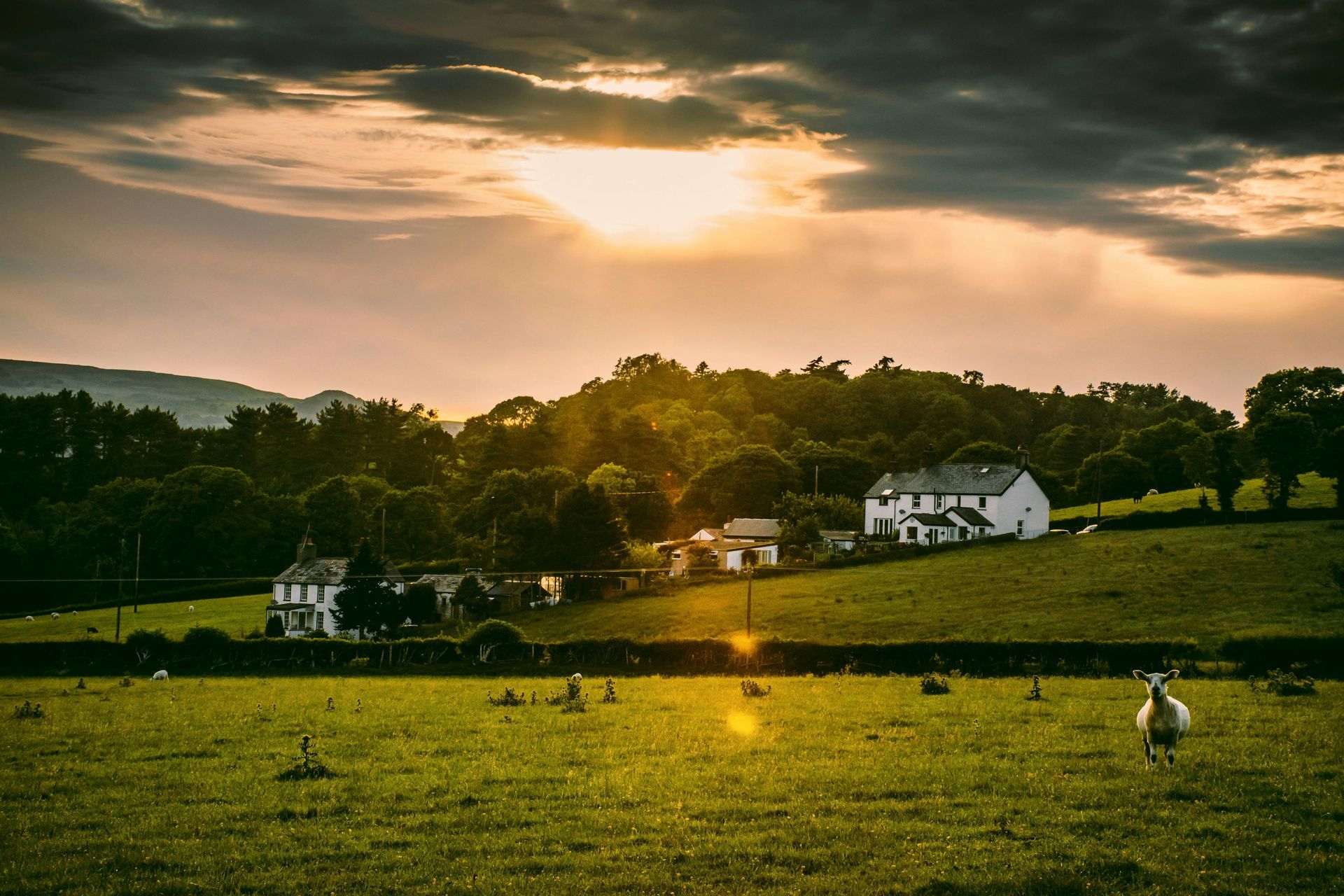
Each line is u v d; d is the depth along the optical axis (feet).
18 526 465.47
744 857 62.49
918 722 108.37
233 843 67.05
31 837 68.95
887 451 651.25
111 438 621.72
